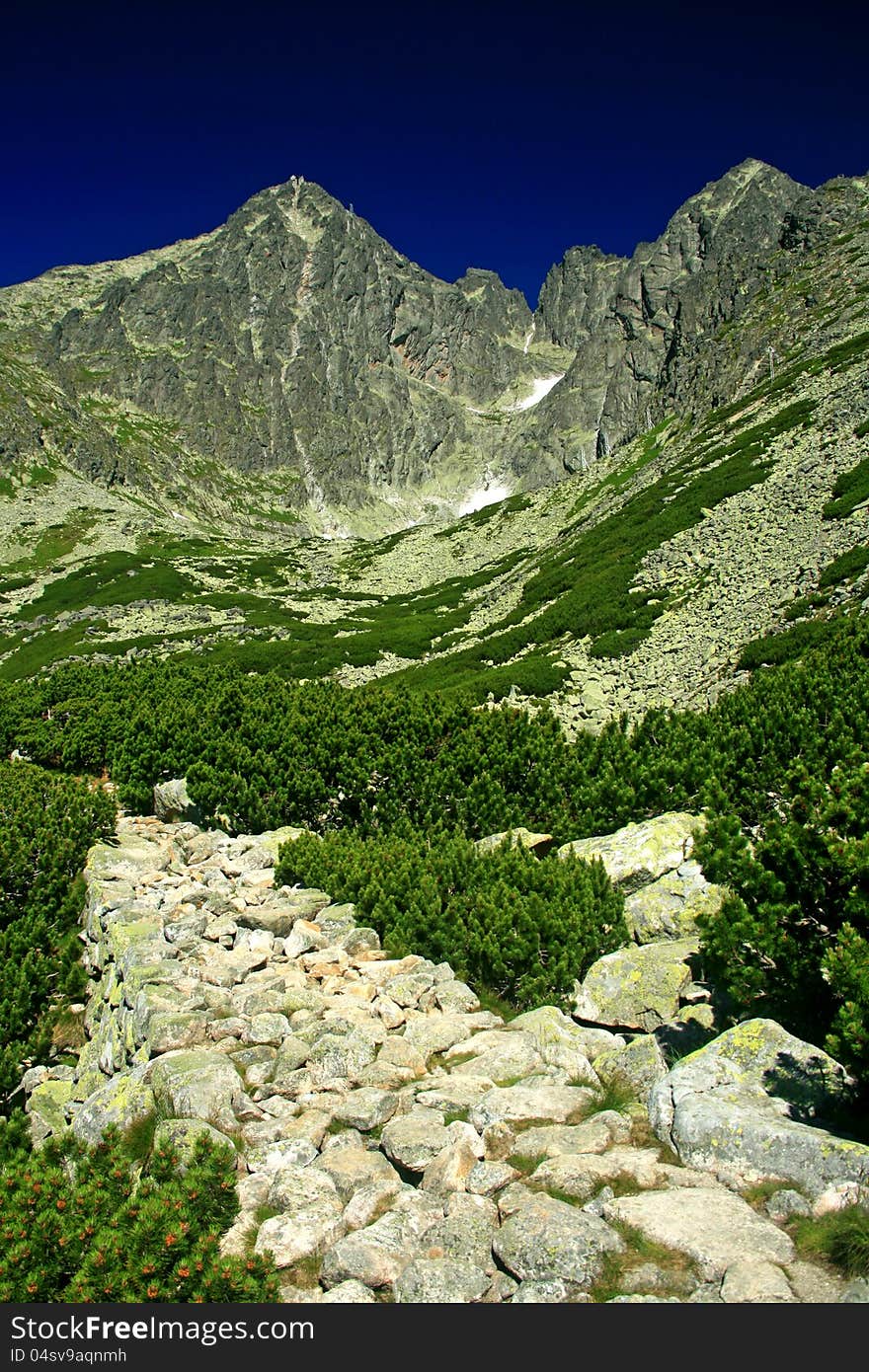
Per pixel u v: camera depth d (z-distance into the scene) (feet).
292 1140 21.47
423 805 57.00
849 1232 15.69
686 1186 18.20
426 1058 25.89
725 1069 21.90
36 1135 31.78
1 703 98.27
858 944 20.30
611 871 39.27
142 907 41.45
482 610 206.59
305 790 58.90
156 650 210.59
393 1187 19.36
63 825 54.60
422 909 35.73
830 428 171.63
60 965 44.06
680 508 175.83
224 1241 18.37
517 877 37.04
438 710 67.36
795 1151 17.99
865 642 62.08
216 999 29.86
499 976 31.99
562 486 347.97
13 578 322.75
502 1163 19.42
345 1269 16.80
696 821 41.57
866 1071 19.33
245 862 48.49
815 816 24.73
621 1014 28.66
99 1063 33.96
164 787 63.93
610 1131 20.75
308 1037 26.78
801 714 49.16
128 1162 20.98
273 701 76.33
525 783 57.31
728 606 117.29
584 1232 16.31
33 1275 17.02
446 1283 15.87
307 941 35.40
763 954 24.94
